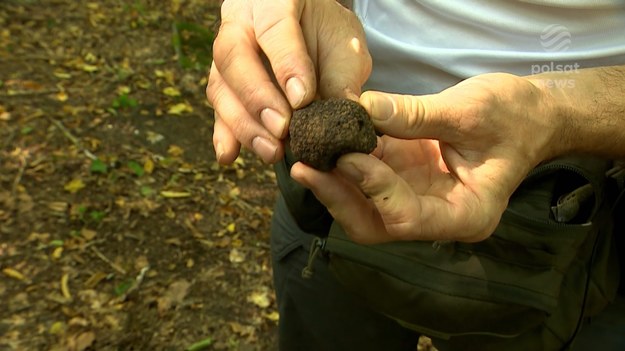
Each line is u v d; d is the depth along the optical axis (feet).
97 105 3.72
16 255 2.66
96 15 4.68
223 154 1.02
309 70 0.89
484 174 0.89
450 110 0.85
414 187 0.94
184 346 2.43
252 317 2.62
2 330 2.35
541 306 1.03
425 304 1.08
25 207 2.89
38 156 3.22
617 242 1.19
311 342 1.49
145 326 2.47
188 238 2.93
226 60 0.95
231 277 2.78
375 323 1.39
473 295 1.05
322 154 0.87
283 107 0.91
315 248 1.23
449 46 1.11
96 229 2.86
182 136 3.64
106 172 3.20
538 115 0.91
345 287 1.26
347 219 0.93
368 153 0.88
